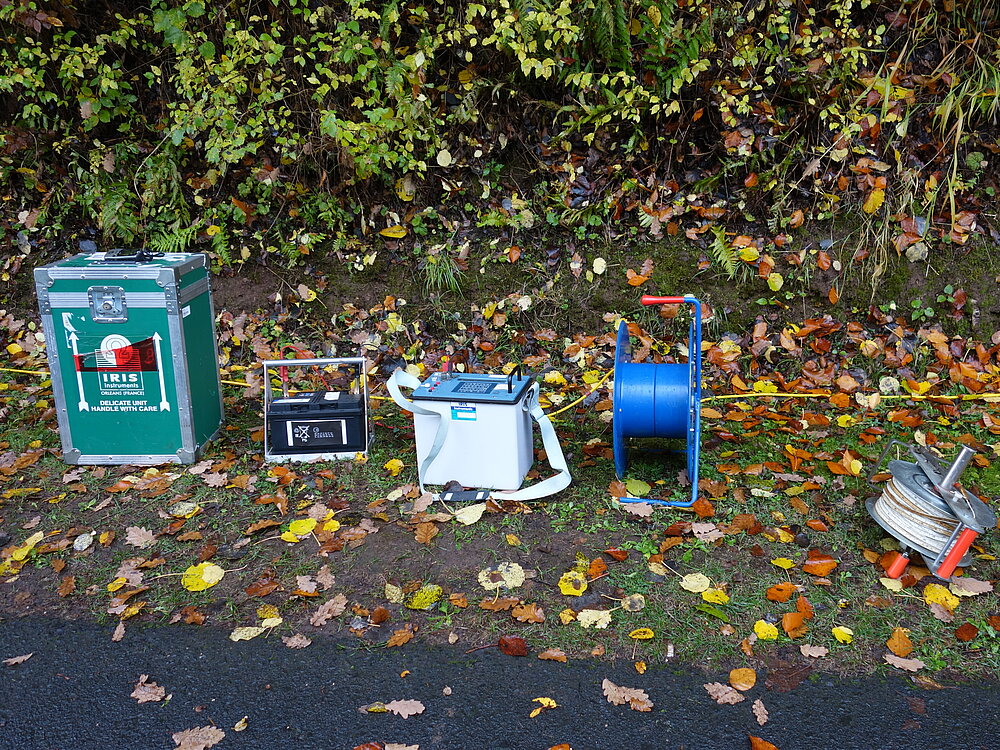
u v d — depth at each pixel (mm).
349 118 5844
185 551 3607
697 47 5348
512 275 5785
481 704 2682
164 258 4434
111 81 5570
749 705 2660
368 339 5734
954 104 5398
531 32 5336
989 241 5523
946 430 4684
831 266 5559
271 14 5664
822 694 2707
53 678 2832
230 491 4109
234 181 5969
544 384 5402
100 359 4215
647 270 5648
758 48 5496
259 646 2988
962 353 5395
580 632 3029
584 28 5441
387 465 4336
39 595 3311
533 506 3918
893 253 5559
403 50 5676
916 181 5547
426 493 3977
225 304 5926
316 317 5859
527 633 3031
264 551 3594
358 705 2688
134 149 5930
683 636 3006
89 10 5746
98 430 4340
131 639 3035
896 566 3305
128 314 4148
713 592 3227
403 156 5633
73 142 5918
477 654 2926
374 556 3539
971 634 2973
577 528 3725
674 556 3490
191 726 2604
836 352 5434
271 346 5762
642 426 3971
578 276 5738
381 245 5902
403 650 2953
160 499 4051
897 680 2768
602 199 5738
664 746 2494
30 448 4582
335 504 3967
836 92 5512
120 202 5812
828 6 5516
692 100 5668
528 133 5855
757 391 5188
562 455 4156
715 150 5703
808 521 3709
